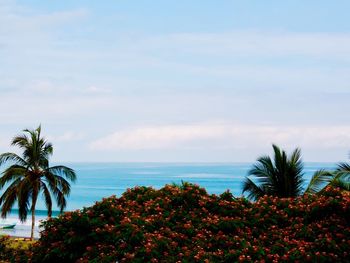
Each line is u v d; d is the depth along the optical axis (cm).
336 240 1296
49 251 1377
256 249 1257
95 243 1354
